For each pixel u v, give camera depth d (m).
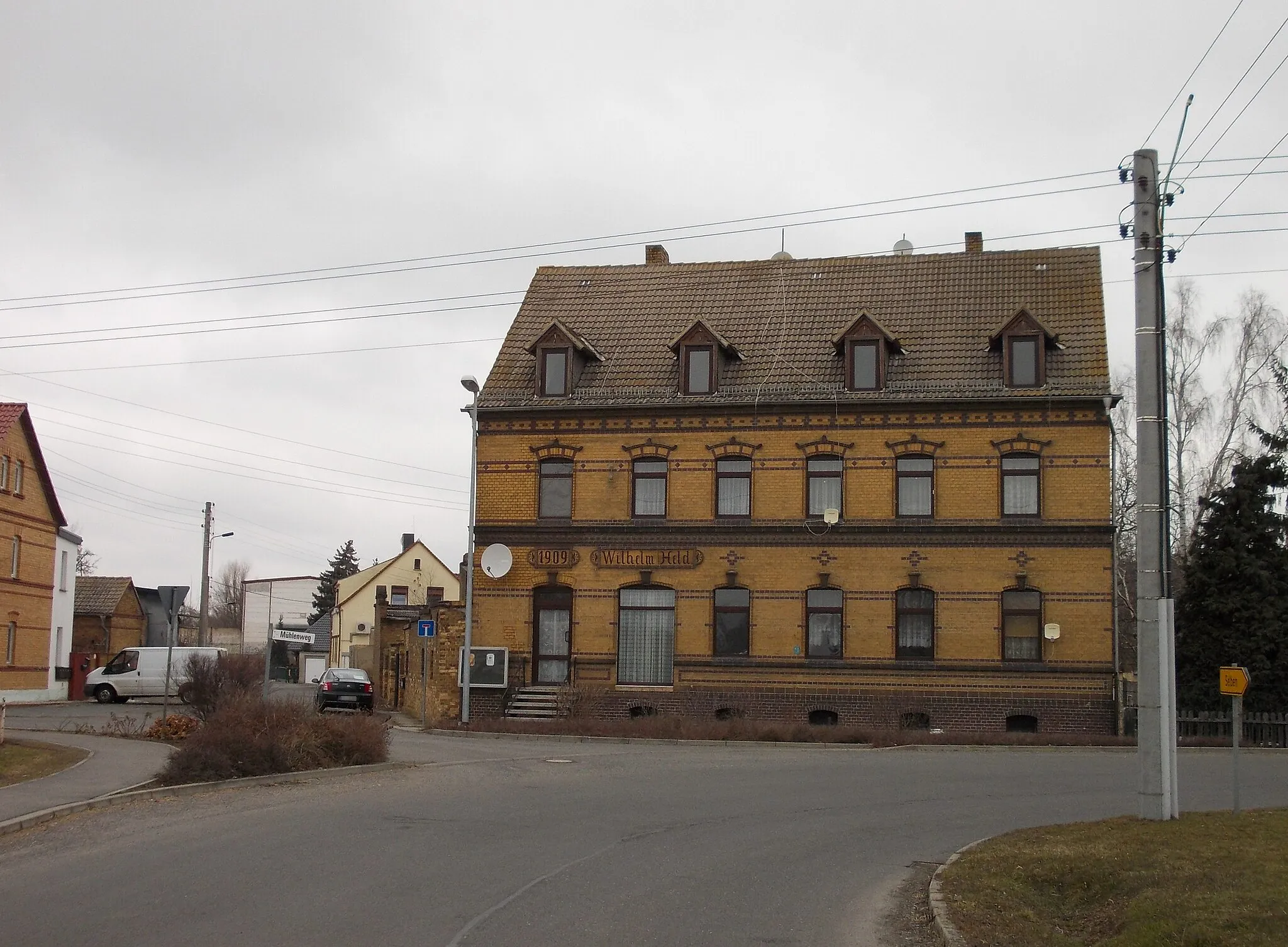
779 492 36.91
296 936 10.28
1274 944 9.37
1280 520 35.69
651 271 42.50
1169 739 15.63
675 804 19.11
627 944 10.35
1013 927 11.12
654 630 37.50
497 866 13.66
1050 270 39.19
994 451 35.78
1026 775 23.30
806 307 39.88
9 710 43.47
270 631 31.52
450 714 37.66
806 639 36.44
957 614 35.62
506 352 40.31
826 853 15.18
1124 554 55.09
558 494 38.41
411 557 82.56
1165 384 16.06
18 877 12.79
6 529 49.25
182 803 18.47
